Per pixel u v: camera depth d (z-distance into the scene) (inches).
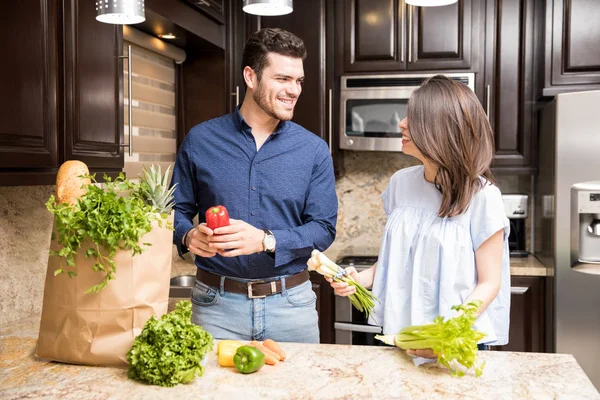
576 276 119.6
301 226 79.0
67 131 78.0
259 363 55.0
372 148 137.6
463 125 60.9
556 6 126.0
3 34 66.5
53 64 75.3
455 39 133.0
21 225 88.8
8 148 67.6
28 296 89.9
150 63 126.2
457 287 63.7
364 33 136.4
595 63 124.8
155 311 57.9
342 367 56.6
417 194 68.5
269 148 81.0
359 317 126.6
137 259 56.6
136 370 54.0
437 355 55.2
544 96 127.1
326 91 139.4
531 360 58.3
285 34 78.2
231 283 78.7
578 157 118.7
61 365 58.9
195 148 82.8
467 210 63.3
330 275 64.2
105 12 68.2
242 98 141.5
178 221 79.2
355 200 155.9
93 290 55.9
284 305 79.0
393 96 135.7
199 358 52.9
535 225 142.3
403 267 67.5
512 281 126.8
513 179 146.5
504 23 131.9
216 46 133.4
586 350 119.7
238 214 80.6
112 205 55.1
